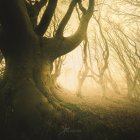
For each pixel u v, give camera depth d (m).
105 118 9.68
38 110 8.06
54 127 7.79
